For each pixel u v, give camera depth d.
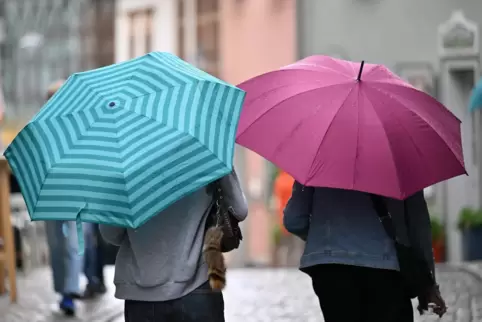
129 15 30.45
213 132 6.96
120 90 7.11
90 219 6.61
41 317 15.23
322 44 27.89
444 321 13.70
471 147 27.02
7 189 16.83
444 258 26.17
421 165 7.97
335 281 8.29
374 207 8.24
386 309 8.35
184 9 29.45
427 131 8.06
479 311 14.52
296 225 8.64
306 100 8.14
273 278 19.84
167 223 7.47
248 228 27.62
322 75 8.40
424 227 8.29
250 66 28.52
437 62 27.34
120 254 7.66
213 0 29.05
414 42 27.48
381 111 8.01
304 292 17.56
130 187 6.61
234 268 25.08
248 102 8.46
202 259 7.54
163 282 7.43
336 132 7.88
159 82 7.16
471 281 18.12
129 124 6.88
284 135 8.03
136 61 7.47
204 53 29.12
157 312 7.52
